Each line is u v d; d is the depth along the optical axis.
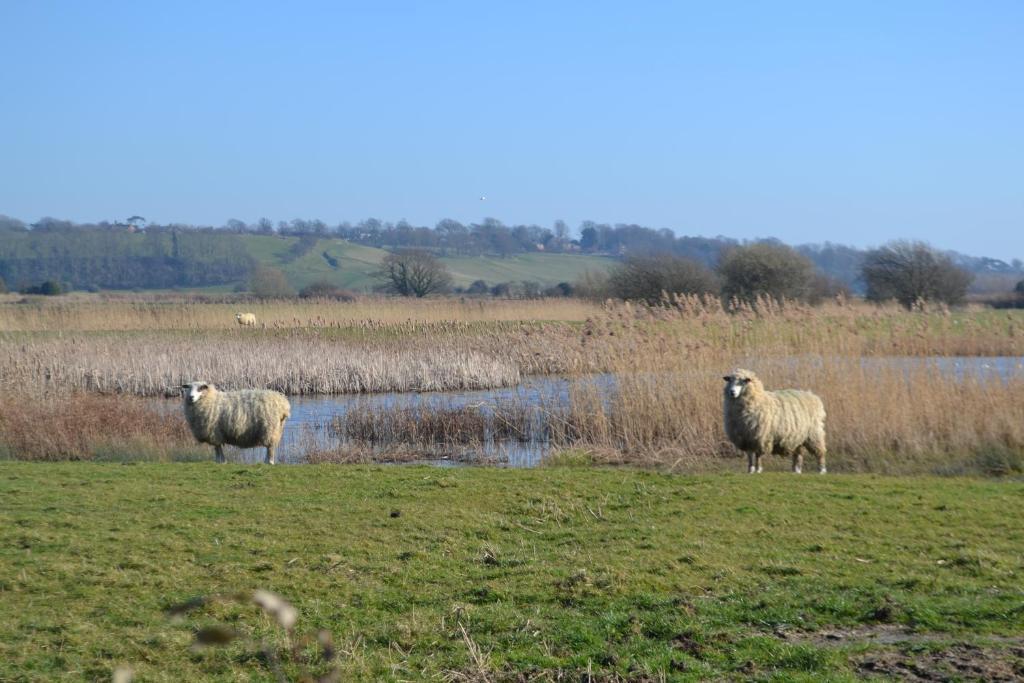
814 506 12.37
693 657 7.37
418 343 34.38
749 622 8.13
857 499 12.76
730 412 16.25
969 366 19.95
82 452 19.19
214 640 3.31
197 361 29.91
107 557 10.24
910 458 17.52
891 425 18.05
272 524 11.65
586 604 8.75
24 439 19.23
